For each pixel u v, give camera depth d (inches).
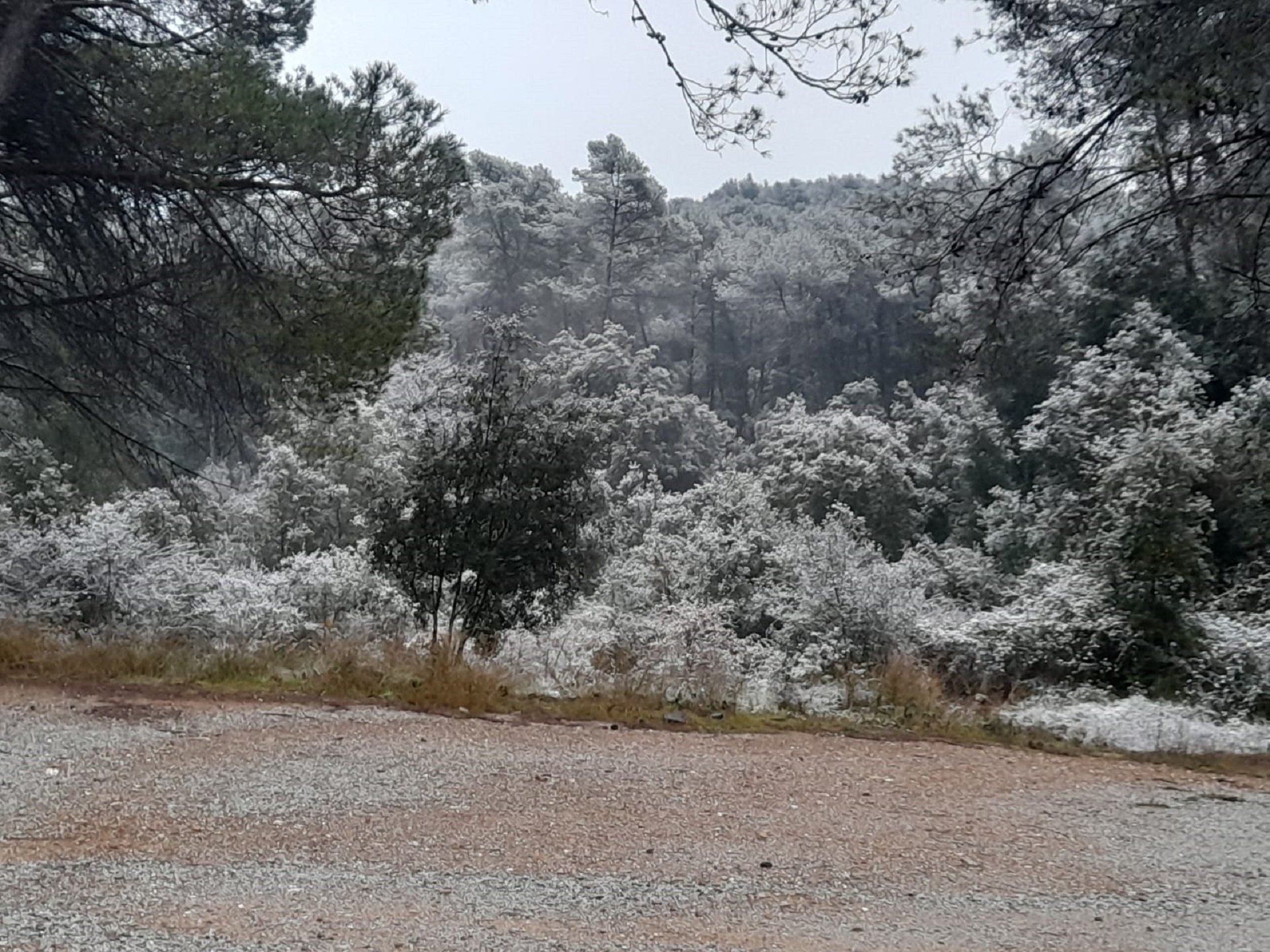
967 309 427.8
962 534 1152.2
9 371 524.1
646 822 221.3
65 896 161.5
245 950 142.3
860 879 190.1
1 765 238.7
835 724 356.5
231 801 221.0
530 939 153.3
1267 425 611.8
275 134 405.1
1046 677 517.0
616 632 493.4
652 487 1221.1
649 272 2711.6
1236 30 315.3
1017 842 219.0
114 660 363.9
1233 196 363.3
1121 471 553.6
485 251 2598.4
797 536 738.2
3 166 419.8
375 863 186.5
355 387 475.2
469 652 403.9
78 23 422.6
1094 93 373.7
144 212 447.2
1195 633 507.2
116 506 565.9
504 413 464.4
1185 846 221.8
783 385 2598.4
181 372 497.0
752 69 264.7
